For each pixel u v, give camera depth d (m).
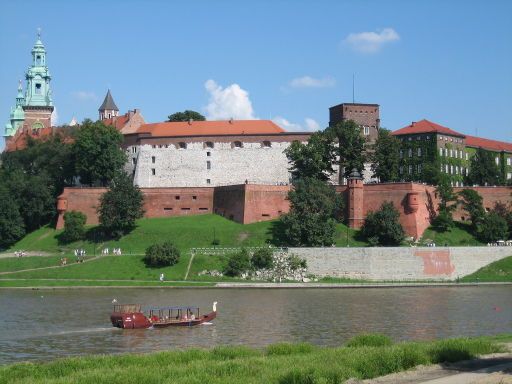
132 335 79.88
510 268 140.50
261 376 48.72
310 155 167.50
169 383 46.94
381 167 172.00
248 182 177.25
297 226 141.50
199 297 111.31
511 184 191.88
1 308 99.12
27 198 163.75
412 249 137.25
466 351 57.75
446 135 196.88
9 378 50.53
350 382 49.12
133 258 136.88
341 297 112.56
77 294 114.62
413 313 96.06
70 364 54.88
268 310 98.06
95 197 164.25
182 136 185.88
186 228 154.25
